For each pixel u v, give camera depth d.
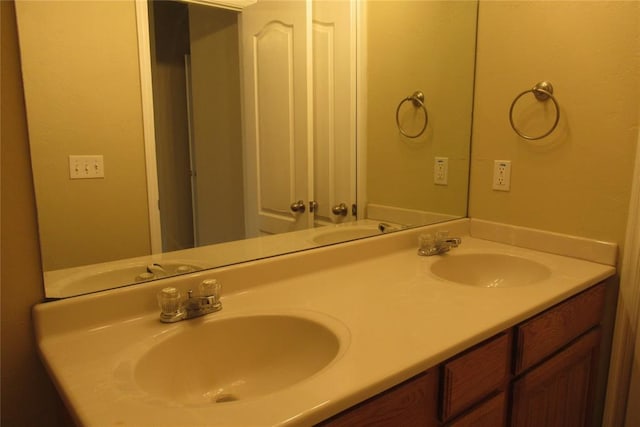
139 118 1.12
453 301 1.13
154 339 0.93
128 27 1.09
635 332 1.39
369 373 0.77
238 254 1.32
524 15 1.56
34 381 0.94
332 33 1.54
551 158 1.55
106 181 1.06
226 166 1.30
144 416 0.66
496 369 1.05
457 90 1.77
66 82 0.99
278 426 0.63
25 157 0.92
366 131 1.64
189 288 1.11
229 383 1.01
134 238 1.12
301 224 1.49
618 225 1.41
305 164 1.49
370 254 1.52
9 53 0.89
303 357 1.01
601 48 1.39
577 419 1.43
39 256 0.94
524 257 1.54
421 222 1.77
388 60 1.66
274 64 1.41
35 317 0.92
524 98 1.60
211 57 1.25
